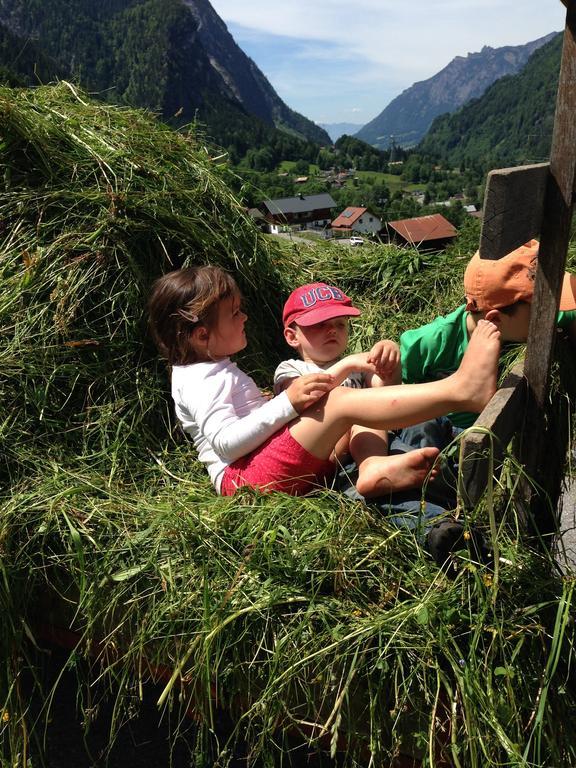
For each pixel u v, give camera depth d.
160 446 2.76
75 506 2.23
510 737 1.64
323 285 2.77
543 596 1.83
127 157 3.32
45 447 2.54
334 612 1.83
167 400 2.88
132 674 2.09
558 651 1.63
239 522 2.12
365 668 1.72
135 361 2.89
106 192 3.10
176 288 2.52
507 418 2.00
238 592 1.90
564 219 1.96
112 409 2.74
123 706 2.14
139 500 2.35
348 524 2.03
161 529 2.12
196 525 2.12
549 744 1.65
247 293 3.57
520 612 1.77
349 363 2.50
